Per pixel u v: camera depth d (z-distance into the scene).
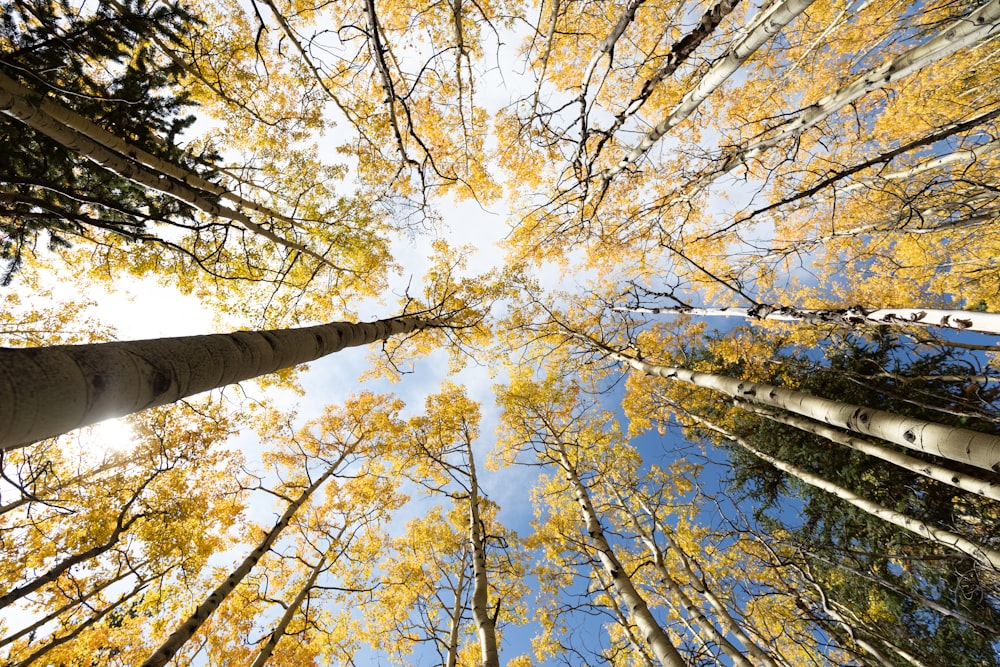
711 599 6.45
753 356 8.89
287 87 7.16
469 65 4.14
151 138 5.11
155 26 4.79
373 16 2.96
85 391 1.10
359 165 7.30
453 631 6.89
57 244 5.36
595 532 6.18
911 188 5.89
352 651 9.48
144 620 8.64
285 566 9.53
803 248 5.91
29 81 4.04
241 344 1.93
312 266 8.29
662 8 6.20
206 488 8.81
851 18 5.68
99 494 8.06
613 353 8.08
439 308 7.84
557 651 7.97
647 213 6.37
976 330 3.79
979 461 2.48
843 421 3.43
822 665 7.09
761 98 6.98
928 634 6.70
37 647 8.02
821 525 8.16
